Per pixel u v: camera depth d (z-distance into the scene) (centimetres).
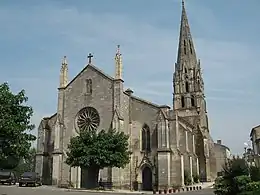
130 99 6253
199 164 8669
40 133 6494
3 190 4247
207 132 9569
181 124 7144
